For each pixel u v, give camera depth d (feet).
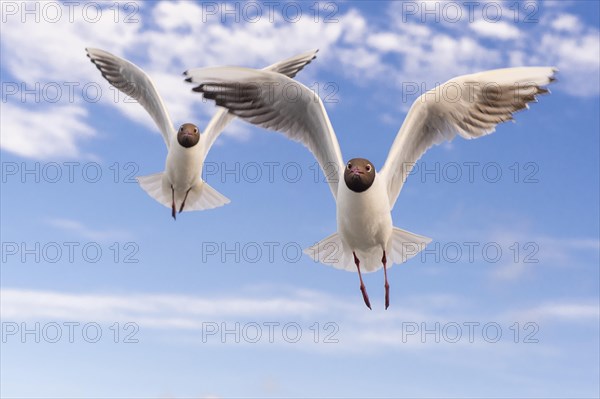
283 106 11.11
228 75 11.00
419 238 11.33
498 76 10.98
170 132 13.05
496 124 11.03
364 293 11.13
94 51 13.03
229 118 13.28
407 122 11.04
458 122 11.12
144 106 13.19
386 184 11.01
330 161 11.14
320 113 11.00
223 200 13.47
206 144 13.17
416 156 11.23
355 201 10.84
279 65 13.20
